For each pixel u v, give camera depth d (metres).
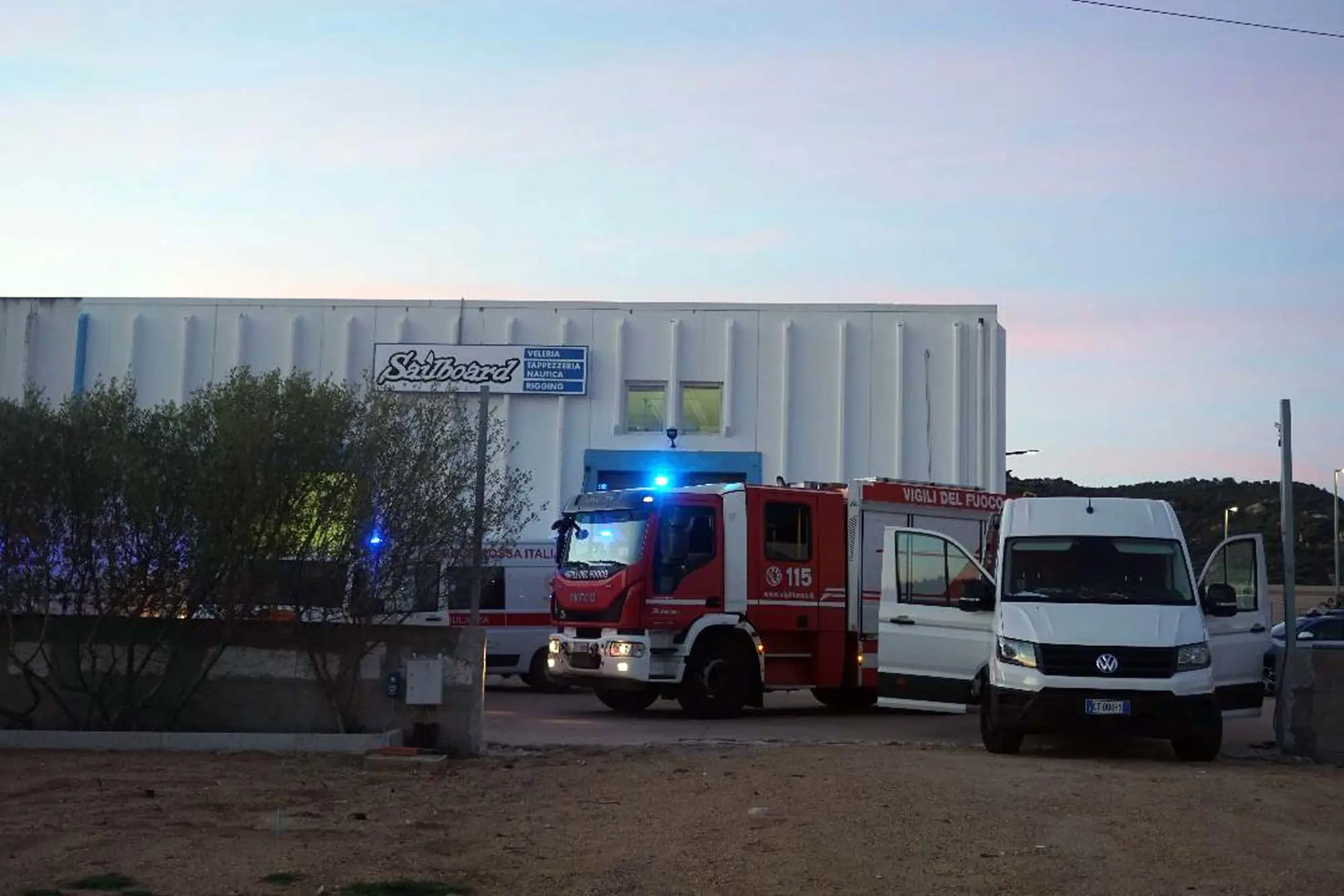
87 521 13.29
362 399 14.15
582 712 19.16
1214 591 14.47
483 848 8.74
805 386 29.19
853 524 19.38
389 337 29.81
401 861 8.30
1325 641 25.00
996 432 28.81
